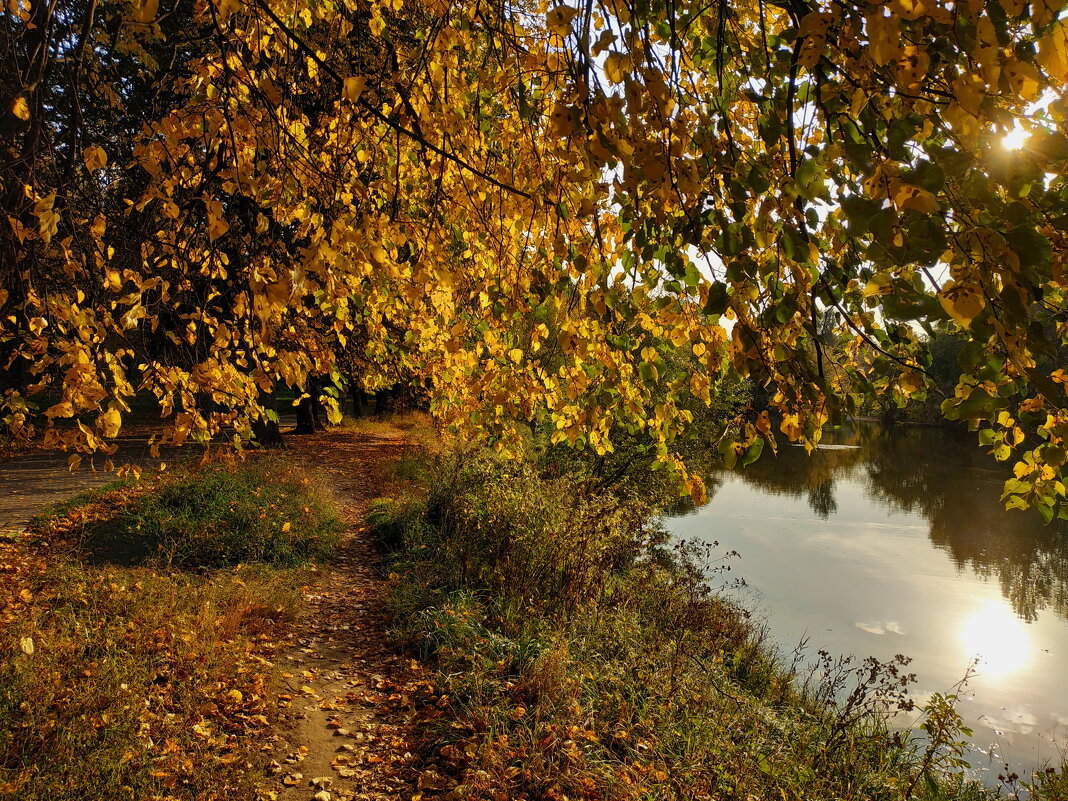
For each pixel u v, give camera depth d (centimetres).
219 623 524
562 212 236
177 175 294
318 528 862
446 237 289
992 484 2239
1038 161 117
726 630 765
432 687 468
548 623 568
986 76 107
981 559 1348
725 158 188
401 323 395
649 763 385
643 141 165
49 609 489
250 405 264
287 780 361
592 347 269
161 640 470
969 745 659
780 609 1016
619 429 1116
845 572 1234
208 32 335
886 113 148
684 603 725
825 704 554
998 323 117
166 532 726
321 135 308
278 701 444
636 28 169
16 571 577
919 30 129
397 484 1193
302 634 572
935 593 1124
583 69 172
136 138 242
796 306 164
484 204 315
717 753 401
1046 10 110
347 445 1775
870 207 123
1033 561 1338
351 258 204
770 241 167
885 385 234
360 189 243
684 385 255
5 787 285
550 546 673
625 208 209
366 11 368
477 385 314
